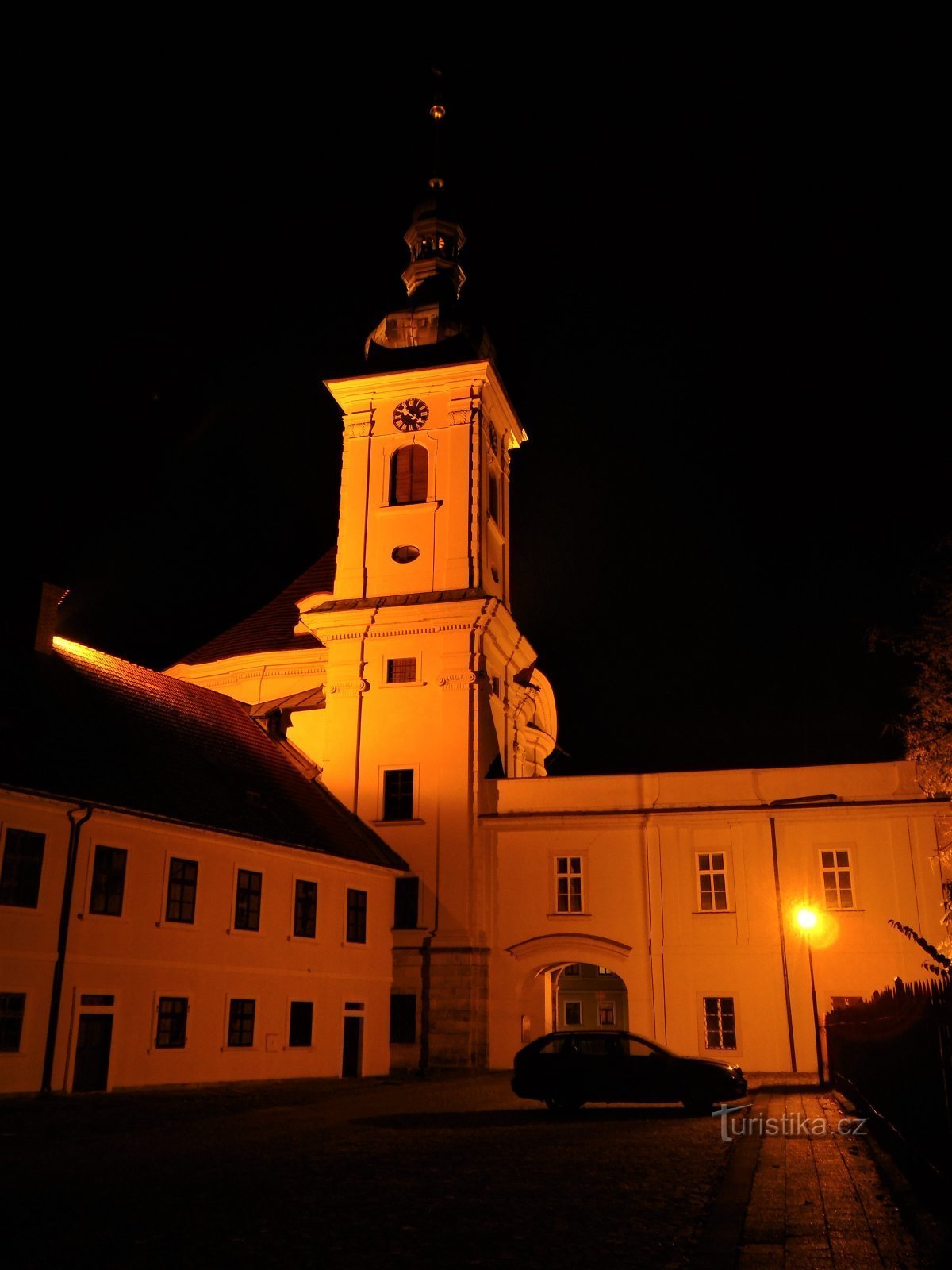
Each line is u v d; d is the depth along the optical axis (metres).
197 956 27.33
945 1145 9.18
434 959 35.28
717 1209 9.94
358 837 36.00
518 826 36.66
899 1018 12.72
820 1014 33.03
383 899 35.28
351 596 40.12
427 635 38.78
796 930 33.81
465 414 41.22
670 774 36.31
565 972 59.16
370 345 43.72
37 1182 11.78
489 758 38.50
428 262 45.25
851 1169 12.25
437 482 40.69
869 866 33.88
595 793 36.72
